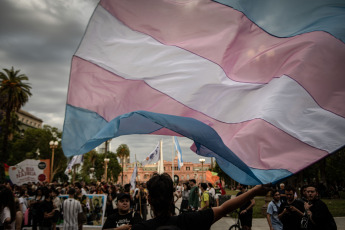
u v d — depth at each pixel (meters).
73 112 3.64
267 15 3.77
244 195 2.32
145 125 3.60
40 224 8.48
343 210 17.69
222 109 3.59
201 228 2.04
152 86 3.73
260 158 3.19
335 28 3.55
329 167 43.41
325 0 3.65
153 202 2.05
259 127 3.28
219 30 3.80
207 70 3.72
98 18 3.85
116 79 3.74
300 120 3.29
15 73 38.38
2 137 48.19
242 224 8.38
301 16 3.70
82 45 3.80
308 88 3.40
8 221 4.77
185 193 11.90
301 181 33.28
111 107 3.68
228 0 3.81
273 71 3.59
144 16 3.88
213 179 24.97
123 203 4.57
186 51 3.80
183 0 3.88
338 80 3.40
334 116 3.25
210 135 2.83
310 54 3.50
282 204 5.79
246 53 3.73
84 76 3.74
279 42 3.67
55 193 10.00
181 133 2.71
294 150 3.16
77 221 8.12
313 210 4.62
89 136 3.56
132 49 3.81
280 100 3.37
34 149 67.00
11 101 37.28
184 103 3.66
